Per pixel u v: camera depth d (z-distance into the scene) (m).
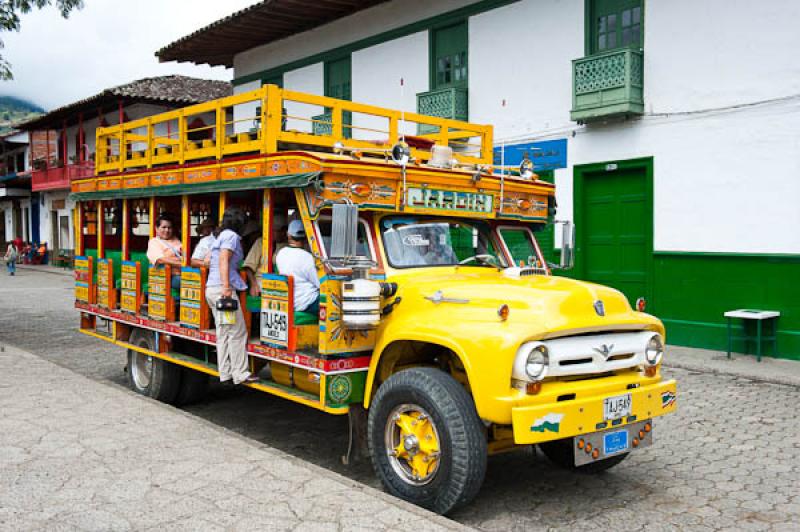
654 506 5.05
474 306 4.77
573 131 12.47
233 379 6.18
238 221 6.30
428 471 4.69
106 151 8.85
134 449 5.38
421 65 15.34
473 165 6.59
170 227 7.68
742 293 10.47
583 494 5.30
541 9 12.91
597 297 4.83
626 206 12.01
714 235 10.75
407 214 5.82
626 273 12.02
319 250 5.36
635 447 4.94
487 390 4.36
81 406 6.61
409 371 4.79
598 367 4.70
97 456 5.21
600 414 4.62
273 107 5.80
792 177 9.90
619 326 4.81
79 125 30.53
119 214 8.80
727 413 7.51
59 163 32.97
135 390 8.22
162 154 7.55
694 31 10.85
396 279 5.48
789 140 9.91
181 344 7.59
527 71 13.20
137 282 7.82
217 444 5.54
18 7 13.30
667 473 5.75
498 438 4.97
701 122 10.83
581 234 12.51
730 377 9.21
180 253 7.62
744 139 10.37
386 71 16.19
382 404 4.90
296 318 5.56
